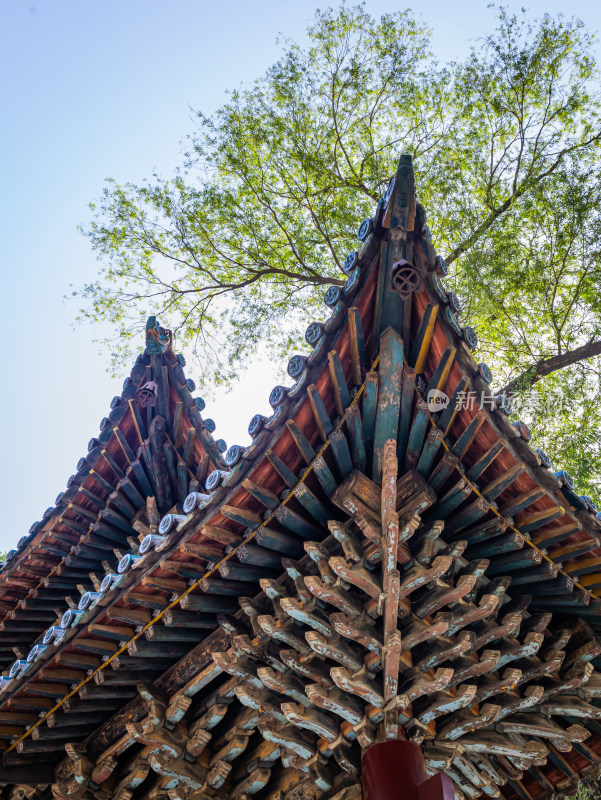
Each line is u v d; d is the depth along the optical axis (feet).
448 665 23.72
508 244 52.90
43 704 26.48
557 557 24.73
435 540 22.99
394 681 21.53
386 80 60.29
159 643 25.72
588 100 56.39
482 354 57.77
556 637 25.73
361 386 22.40
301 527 23.30
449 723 23.86
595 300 52.75
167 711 25.68
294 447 22.65
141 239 63.00
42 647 25.32
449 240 58.44
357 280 21.72
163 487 35.29
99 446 35.81
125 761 27.66
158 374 34.88
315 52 61.05
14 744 26.89
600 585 25.70
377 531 21.66
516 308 55.06
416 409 22.38
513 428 22.16
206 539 23.54
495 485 22.97
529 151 57.52
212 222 62.80
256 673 24.11
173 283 65.10
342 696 22.59
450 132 59.67
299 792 24.93
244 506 23.15
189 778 25.12
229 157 62.34
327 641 22.35
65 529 37.22
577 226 52.11
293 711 22.77
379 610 21.71
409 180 20.62
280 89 61.57
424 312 21.97
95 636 25.16
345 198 62.28
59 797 26.66
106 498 36.91
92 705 26.89
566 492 23.53
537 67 55.93
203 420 35.29
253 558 23.62
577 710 25.59
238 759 26.73
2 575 38.96
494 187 58.39
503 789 30.48
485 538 24.23
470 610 22.80
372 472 22.77
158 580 24.06
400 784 20.83
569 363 54.03
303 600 23.04
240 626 25.05
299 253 63.93
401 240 21.38
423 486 22.57
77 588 38.93
